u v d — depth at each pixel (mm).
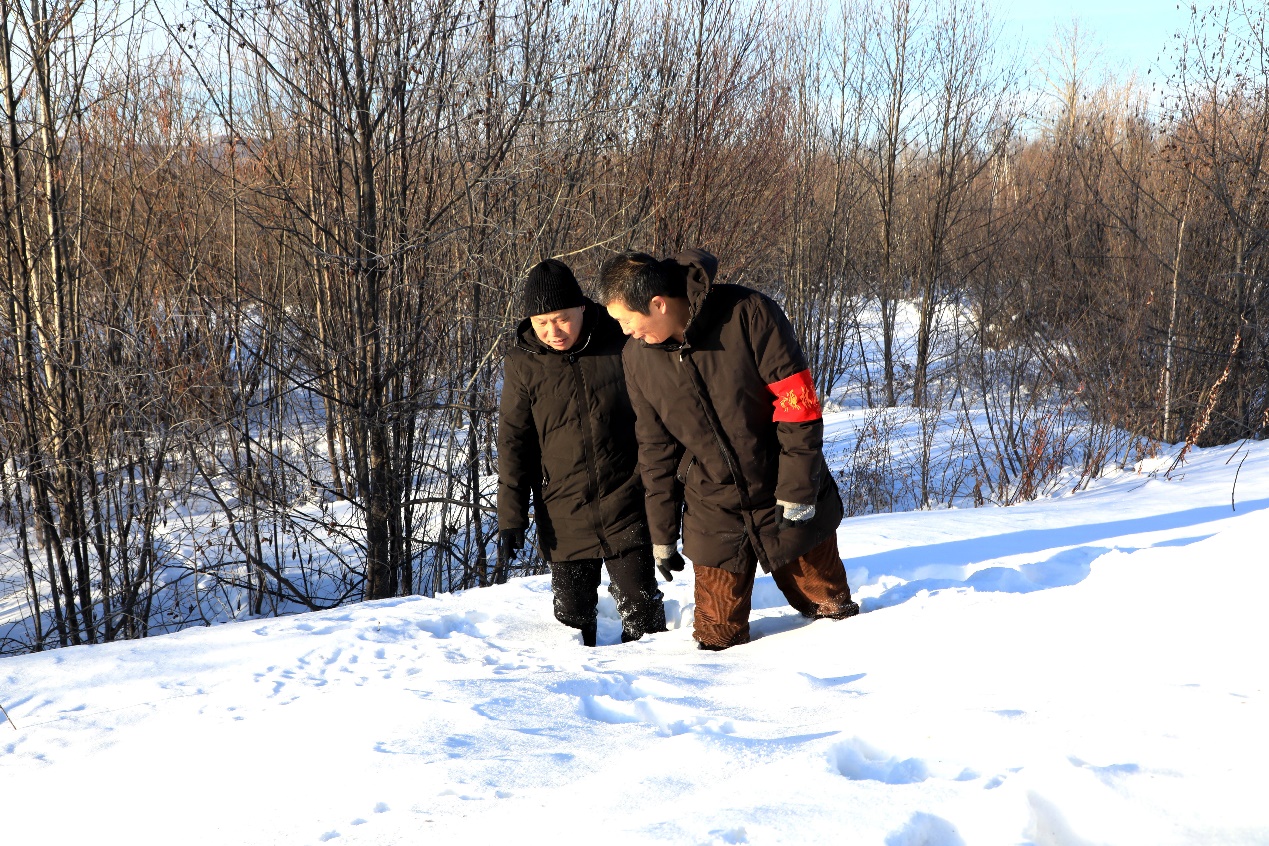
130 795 2088
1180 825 1352
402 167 6539
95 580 7234
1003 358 12469
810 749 1729
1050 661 2357
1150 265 11523
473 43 6664
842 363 21609
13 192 6590
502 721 2252
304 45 6180
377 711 2361
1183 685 1948
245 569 7395
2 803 2176
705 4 10773
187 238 7383
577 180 7762
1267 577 2465
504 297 7051
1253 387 11039
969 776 1596
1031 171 19875
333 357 6438
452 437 7270
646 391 3080
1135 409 10430
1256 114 10766
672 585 4215
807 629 3281
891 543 4914
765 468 3066
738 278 13570
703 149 10852
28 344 6324
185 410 6734
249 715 2639
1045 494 8773
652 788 1674
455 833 1635
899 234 23156
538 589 4402
